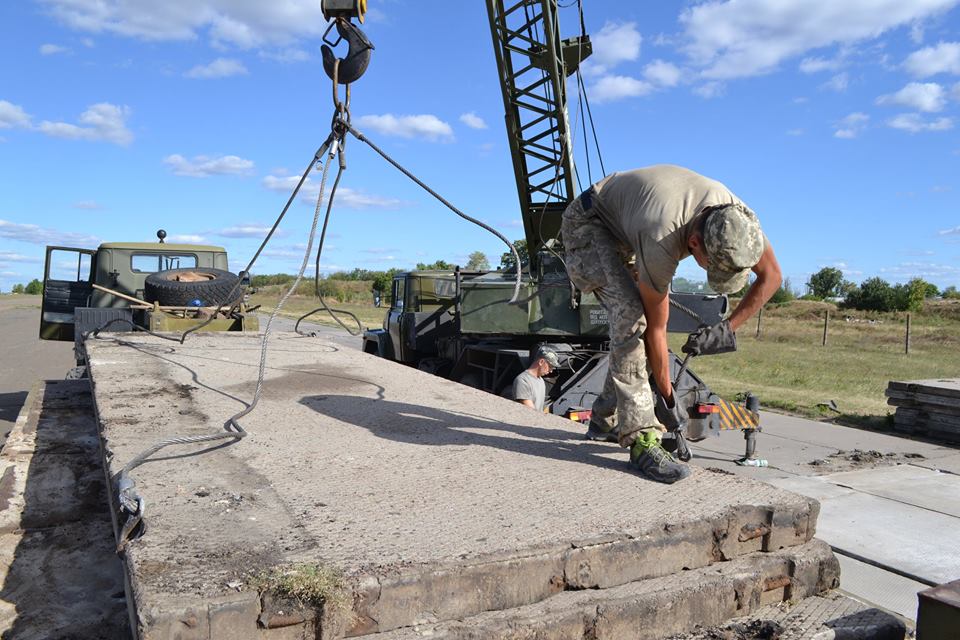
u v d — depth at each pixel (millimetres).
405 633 1784
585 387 6410
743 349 21312
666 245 2512
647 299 2697
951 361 17641
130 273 9336
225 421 3387
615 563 2100
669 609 2064
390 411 3768
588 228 2938
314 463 2783
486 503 2367
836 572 2422
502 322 6992
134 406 3627
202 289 7898
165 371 4727
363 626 1762
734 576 2207
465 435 3307
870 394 11734
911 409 8555
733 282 2436
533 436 3336
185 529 2029
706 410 6496
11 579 2414
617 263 2881
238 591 1653
